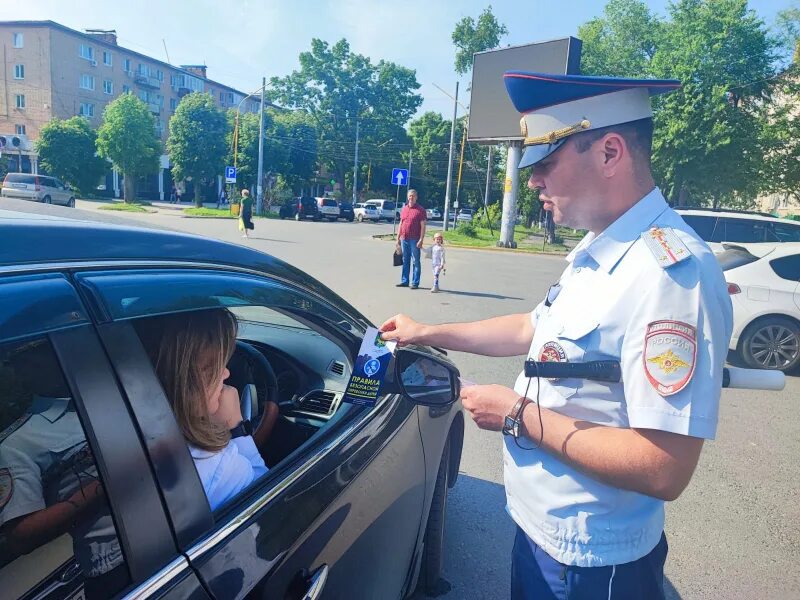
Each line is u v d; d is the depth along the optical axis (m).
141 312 1.16
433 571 2.65
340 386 2.18
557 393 1.32
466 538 3.12
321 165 66.25
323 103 60.69
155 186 58.56
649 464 1.14
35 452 0.98
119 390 1.06
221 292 1.43
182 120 41.16
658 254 1.20
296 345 2.31
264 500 1.38
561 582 1.38
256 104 77.56
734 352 7.33
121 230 1.27
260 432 2.01
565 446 1.25
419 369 1.76
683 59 26.08
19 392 0.95
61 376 0.98
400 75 61.50
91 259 1.13
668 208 1.33
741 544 3.22
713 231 8.73
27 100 49.81
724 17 26.17
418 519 2.21
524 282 12.85
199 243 1.48
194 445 1.37
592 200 1.34
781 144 26.83
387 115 61.97
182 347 1.37
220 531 1.21
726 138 24.41
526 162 1.40
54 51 49.22
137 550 1.04
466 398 1.40
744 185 26.36
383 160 63.19
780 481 3.98
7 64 49.31
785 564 3.06
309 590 1.33
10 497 0.97
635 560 1.36
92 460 1.01
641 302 1.19
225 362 1.48
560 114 1.31
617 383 1.25
